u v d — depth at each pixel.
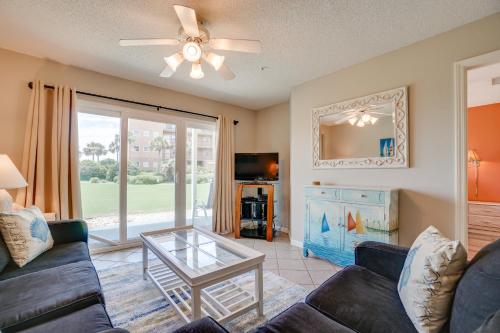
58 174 2.65
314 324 1.01
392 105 2.45
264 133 4.65
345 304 1.15
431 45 2.21
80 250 1.84
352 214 2.47
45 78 2.67
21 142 2.53
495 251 0.92
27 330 0.94
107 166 3.13
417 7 1.80
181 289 1.99
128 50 2.48
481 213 4.82
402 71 2.39
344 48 2.41
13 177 1.97
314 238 2.82
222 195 4.09
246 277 2.36
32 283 1.27
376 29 2.09
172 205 3.69
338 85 2.92
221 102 4.27
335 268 2.58
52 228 1.97
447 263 0.97
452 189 2.08
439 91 2.16
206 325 0.93
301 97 3.35
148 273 2.20
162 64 2.79
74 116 2.76
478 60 1.95
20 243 1.59
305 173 3.28
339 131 2.89
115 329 0.83
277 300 1.95
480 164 5.63
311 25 2.03
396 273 1.41
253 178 4.01
